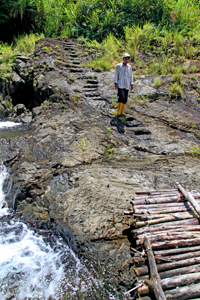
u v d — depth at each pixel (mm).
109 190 3488
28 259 2768
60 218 3123
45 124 5785
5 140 4996
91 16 12242
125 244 2668
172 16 11758
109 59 9516
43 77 8156
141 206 2836
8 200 3832
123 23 11422
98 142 5047
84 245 2691
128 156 4691
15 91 9398
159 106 6844
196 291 1891
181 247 2318
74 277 2475
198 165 4359
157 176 3930
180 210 2791
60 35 12836
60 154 4570
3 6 13133
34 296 2320
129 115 6258
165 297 1811
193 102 7059
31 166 4246
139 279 2102
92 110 6352
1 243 3025
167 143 5215
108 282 2318
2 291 2385
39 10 13805
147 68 8867
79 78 8039
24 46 11711
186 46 9891
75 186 3652
